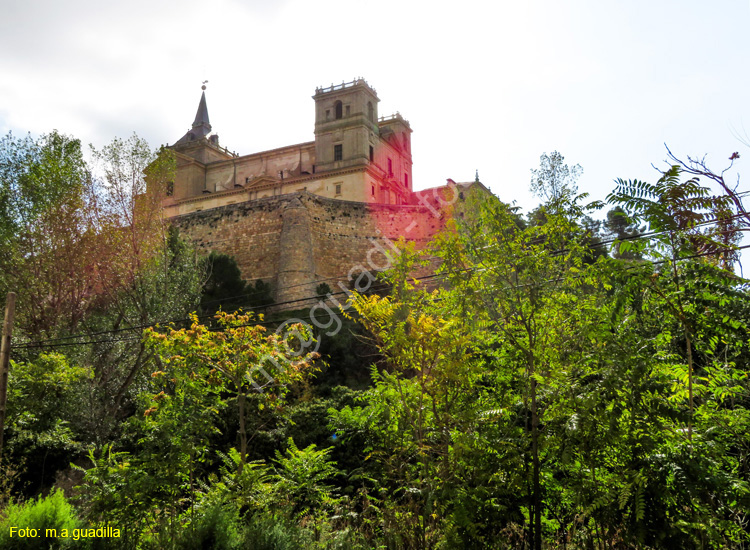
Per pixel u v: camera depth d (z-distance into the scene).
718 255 8.07
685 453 6.00
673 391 7.02
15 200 26.44
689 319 6.62
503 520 7.89
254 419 15.97
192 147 62.41
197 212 45.69
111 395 20.73
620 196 7.36
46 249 25.67
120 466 9.64
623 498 6.11
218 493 9.71
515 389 9.02
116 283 24.45
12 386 16.52
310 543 8.57
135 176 26.11
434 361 8.65
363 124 51.88
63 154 27.69
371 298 9.50
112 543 9.02
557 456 7.32
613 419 6.32
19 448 16.12
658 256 7.14
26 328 24.28
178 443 9.41
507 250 8.43
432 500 7.48
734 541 6.55
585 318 8.06
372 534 9.23
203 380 11.09
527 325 8.12
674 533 6.00
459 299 9.27
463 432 8.00
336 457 13.55
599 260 7.55
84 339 23.09
